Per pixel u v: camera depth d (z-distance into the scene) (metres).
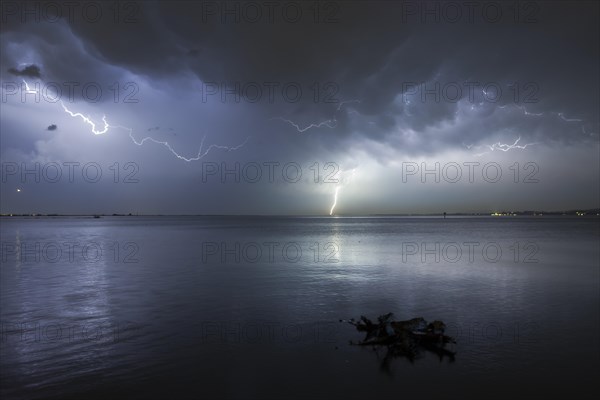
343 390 7.57
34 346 9.94
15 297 15.73
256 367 8.63
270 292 16.70
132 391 7.52
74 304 14.49
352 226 106.38
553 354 9.38
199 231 74.81
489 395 7.38
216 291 16.86
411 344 9.75
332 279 19.98
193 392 7.48
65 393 7.43
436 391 7.54
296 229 85.31
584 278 20.25
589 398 7.26
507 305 14.30
